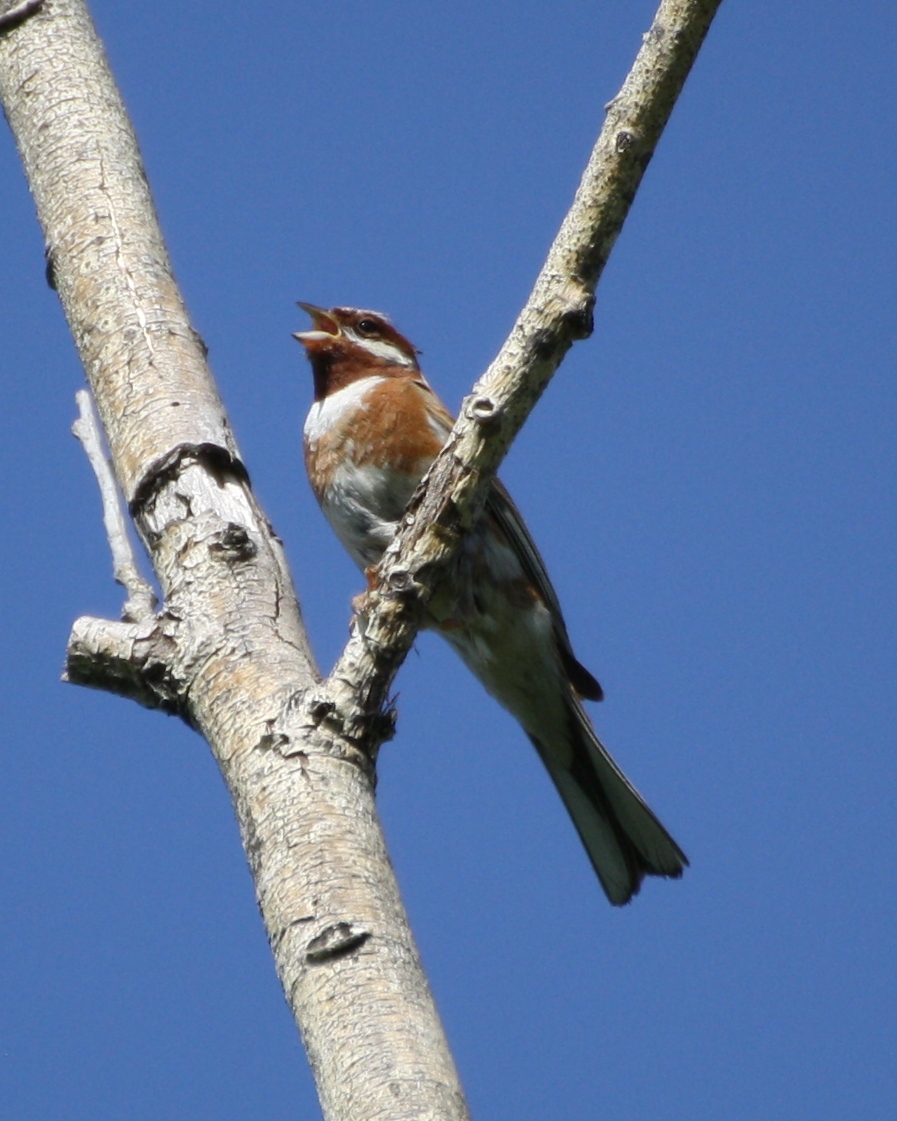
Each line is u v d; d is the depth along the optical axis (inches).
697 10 248.2
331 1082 204.8
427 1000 215.8
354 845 234.4
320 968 217.6
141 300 317.7
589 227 260.1
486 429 265.3
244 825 244.4
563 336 263.3
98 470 323.6
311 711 249.4
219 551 277.0
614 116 255.6
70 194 334.3
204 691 262.4
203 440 293.6
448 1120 195.0
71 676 274.7
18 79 353.7
